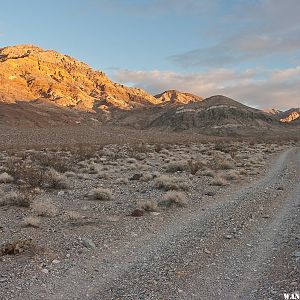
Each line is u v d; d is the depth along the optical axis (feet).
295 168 102.27
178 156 135.74
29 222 40.34
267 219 44.75
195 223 43.01
